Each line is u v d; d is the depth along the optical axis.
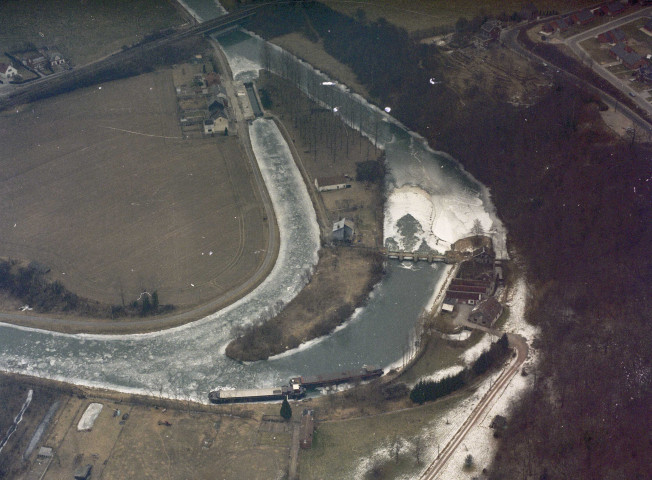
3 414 179.75
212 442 169.88
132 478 162.12
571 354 186.62
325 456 165.25
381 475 160.62
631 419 168.88
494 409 174.38
